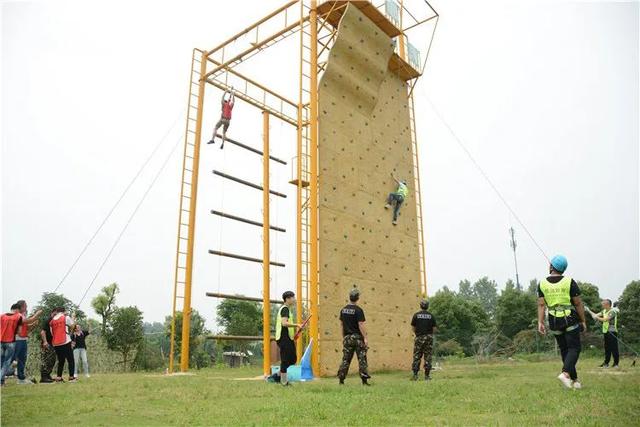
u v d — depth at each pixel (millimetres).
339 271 16609
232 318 46250
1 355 11625
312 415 6207
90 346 33844
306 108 18312
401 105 22453
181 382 11836
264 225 15258
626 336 28422
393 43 20484
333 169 17281
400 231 20359
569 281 8883
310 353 14391
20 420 6270
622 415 5723
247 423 5801
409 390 8992
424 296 20984
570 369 8508
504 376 13000
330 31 19234
